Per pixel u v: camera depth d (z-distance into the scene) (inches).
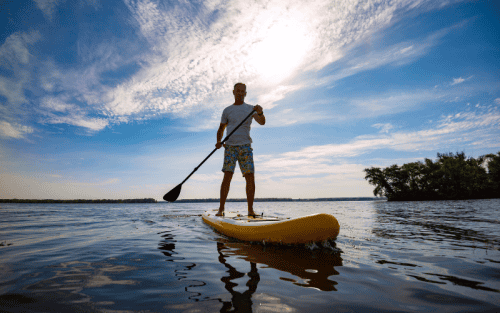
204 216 173.0
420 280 50.8
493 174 1307.8
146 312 37.2
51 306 39.0
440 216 213.9
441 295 43.1
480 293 43.9
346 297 42.3
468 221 168.1
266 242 87.4
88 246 86.0
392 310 37.4
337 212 300.8
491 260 66.0
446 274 54.5
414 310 37.4
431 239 98.5
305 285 48.2
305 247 83.0
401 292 44.5
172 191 151.9
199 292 44.9
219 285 48.5
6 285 48.1
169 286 47.9
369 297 42.3
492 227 134.3
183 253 76.0
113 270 58.3
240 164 139.6
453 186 1285.7
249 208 131.5
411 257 69.7
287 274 55.0
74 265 62.2
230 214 149.3
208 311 37.4
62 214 255.0
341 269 58.6
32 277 52.8
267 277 53.0
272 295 43.3
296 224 82.9
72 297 42.6
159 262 65.5
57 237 106.0
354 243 90.7
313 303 39.9
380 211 319.9
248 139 140.9
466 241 93.8
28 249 80.8
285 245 84.3
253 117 144.7
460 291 44.8
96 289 46.4
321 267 60.3
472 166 1339.8
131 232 122.3
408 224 154.3
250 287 47.2
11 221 173.9
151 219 198.5
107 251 78.3
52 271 57.2
